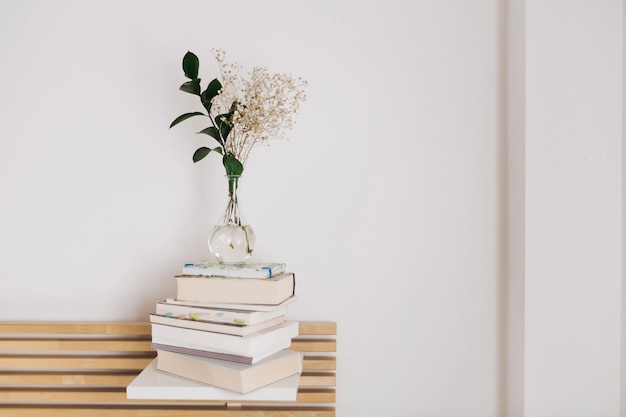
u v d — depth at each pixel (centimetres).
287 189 128
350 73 129
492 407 129
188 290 104
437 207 129
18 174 127
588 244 118
